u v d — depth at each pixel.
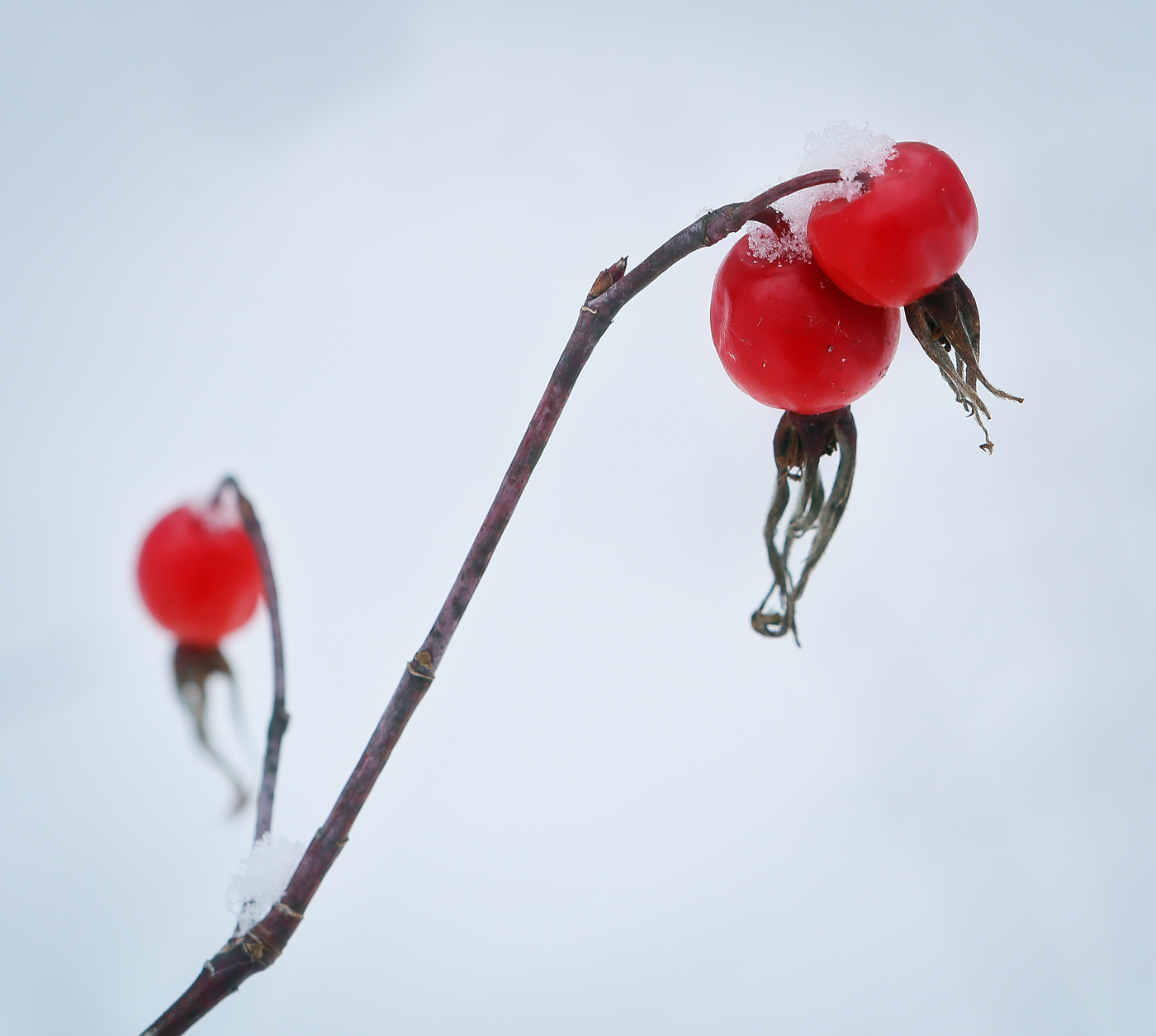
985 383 0.26
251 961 0.26
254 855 0.27
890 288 0.26
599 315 0.26
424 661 0.26
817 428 0.27
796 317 0.27
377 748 0.26
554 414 0.26
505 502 0.26
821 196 0.26
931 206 0.26
